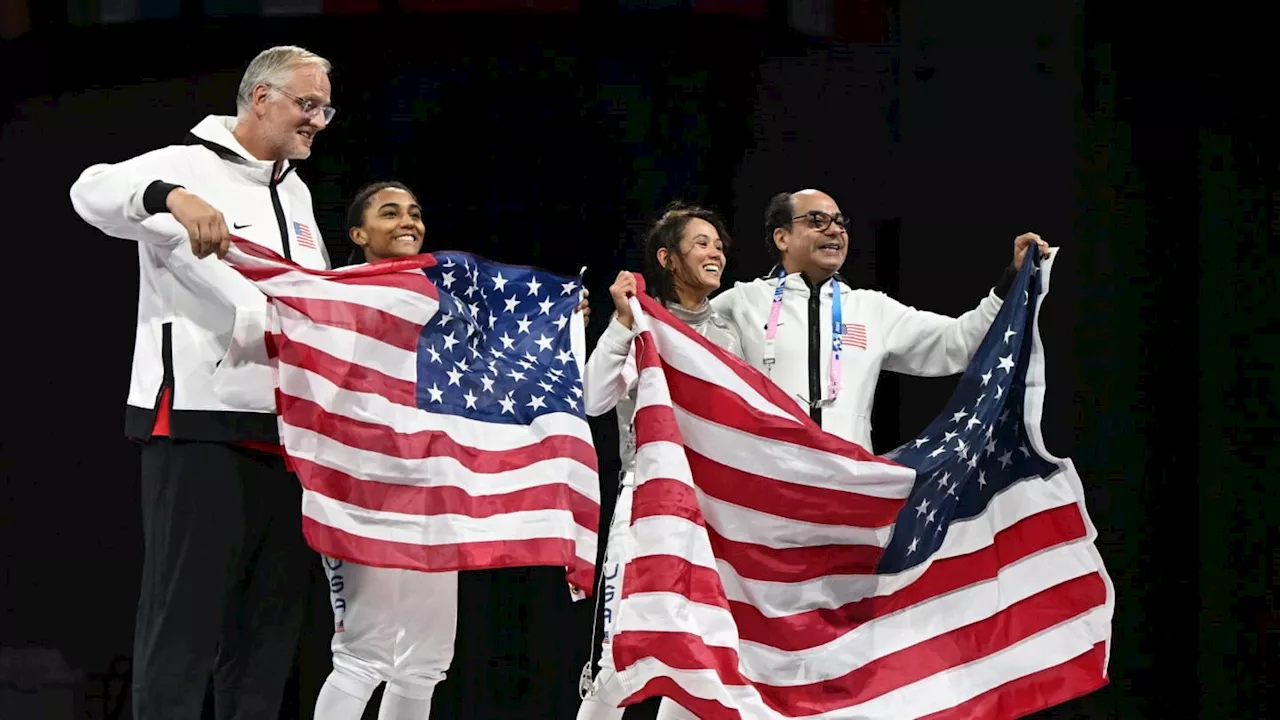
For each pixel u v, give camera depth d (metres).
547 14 7.62
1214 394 7.20
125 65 7.40
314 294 4.91
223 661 4.96
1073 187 7.49
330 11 7.48
